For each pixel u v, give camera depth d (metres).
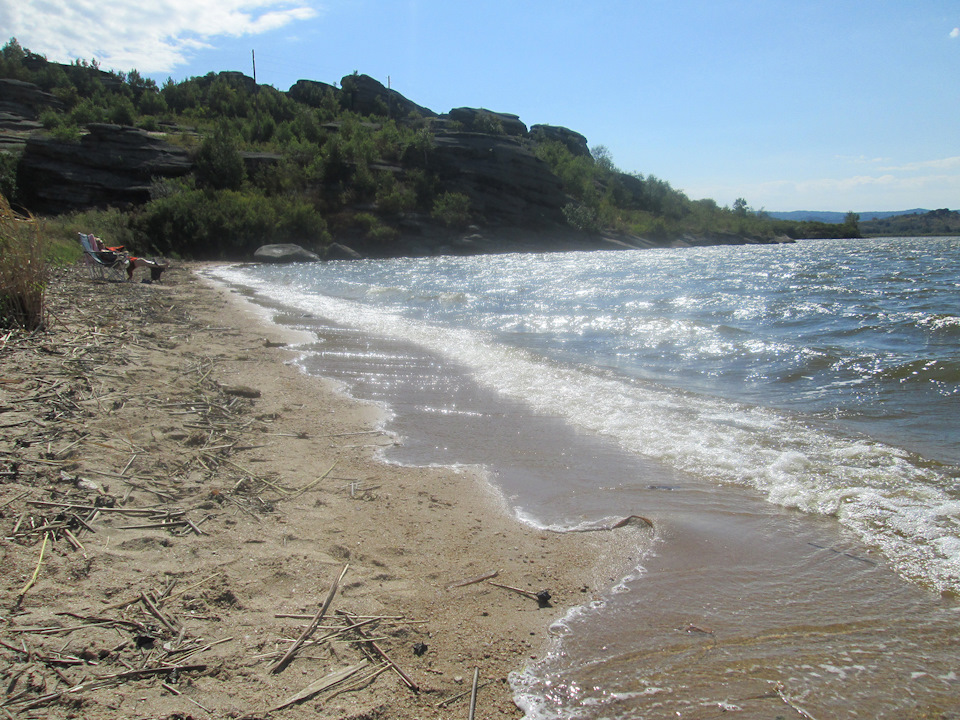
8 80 52.25
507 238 48.97
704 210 82.12
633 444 5.04
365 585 3.02
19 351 6.06
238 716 2.16
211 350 7.82
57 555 2.97
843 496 3.93
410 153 50.78
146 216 32.69
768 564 3.24
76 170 36.75
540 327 10.59
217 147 40.91
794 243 70.12
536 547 3.46
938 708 2.24
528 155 52.47
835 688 2.36
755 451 4.79
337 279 20.75
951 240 76.06
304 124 53.59
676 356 8.23
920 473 4.23
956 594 2.92
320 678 2.37
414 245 43.59
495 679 2.43
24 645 2.38
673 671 2.47
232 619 2.68
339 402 6.12
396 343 9.09
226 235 34.03
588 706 2.29
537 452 4.89
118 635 2.50
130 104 51.69
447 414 5.84
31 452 3.95
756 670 2.47
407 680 2.39
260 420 5.37
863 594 2.96
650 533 3.60
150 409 5.14
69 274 13.66
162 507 3.59
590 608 2.90
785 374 7.14
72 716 2.09
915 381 6.57
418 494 4.12
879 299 13.68
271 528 3.51
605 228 57.94
